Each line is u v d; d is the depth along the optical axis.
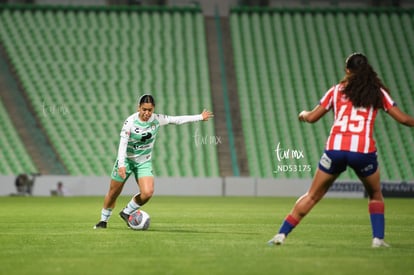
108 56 141.50
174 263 27.52
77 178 114.19
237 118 134.88
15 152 124.38
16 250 32.44
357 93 31.30
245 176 125.81
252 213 67.62
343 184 115.75
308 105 137.75
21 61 138.75
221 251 31.58
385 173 128.38
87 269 25.98
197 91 138.50
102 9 148.75
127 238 38.34
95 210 71.00
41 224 50.62
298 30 149.88
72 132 128.75
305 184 117.38
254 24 150.62
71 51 141.25
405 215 65.94
